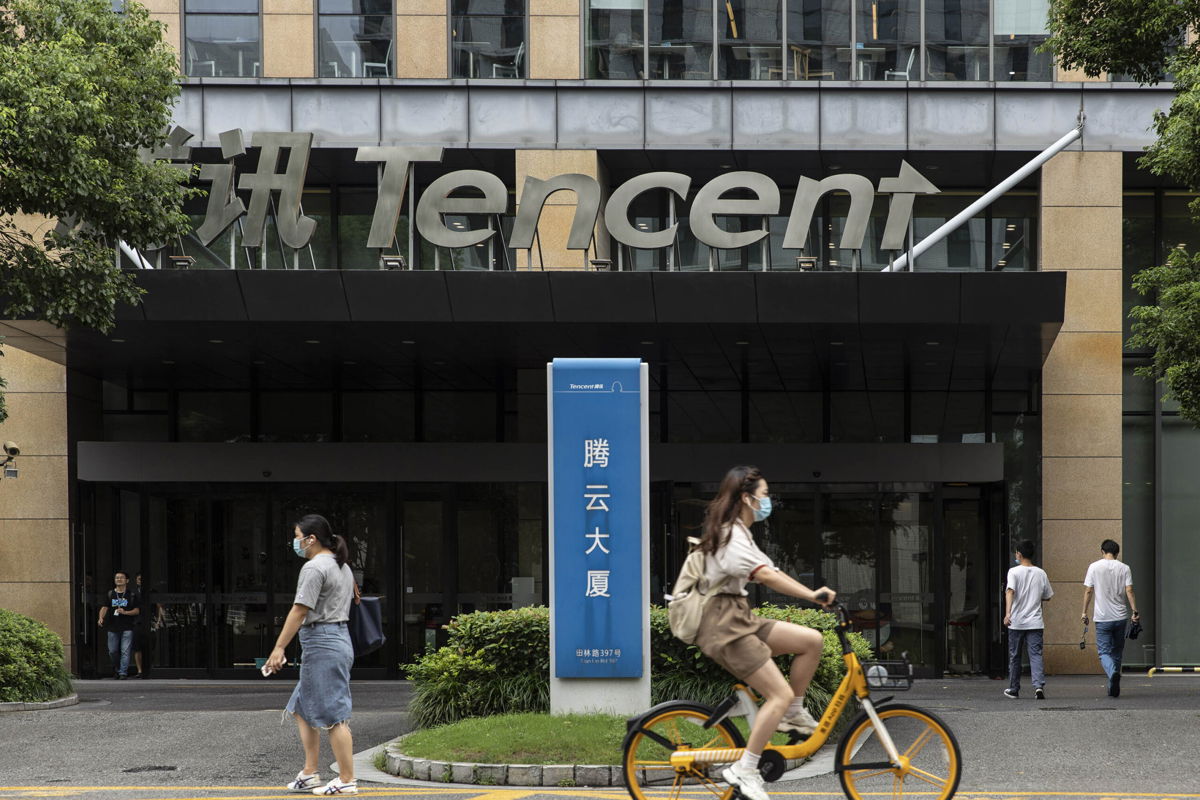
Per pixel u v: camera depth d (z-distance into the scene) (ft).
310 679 28.60
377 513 66.85
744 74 67.26
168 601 66.49
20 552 66.59
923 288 54.34
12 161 44.75
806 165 67.92
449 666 38.52
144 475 66.23
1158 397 68.80
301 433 71.87
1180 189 70.08
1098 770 31.37
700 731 22.54
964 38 67.10
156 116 50.37
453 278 54.49
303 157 56.95
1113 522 66.03
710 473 64.13
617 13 67.72
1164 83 66.13
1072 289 66.64
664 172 62.54
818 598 20.76
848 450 64.34
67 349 61.26
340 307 54.75
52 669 51.98
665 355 62.80
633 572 36.22
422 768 31.48
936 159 66.74
